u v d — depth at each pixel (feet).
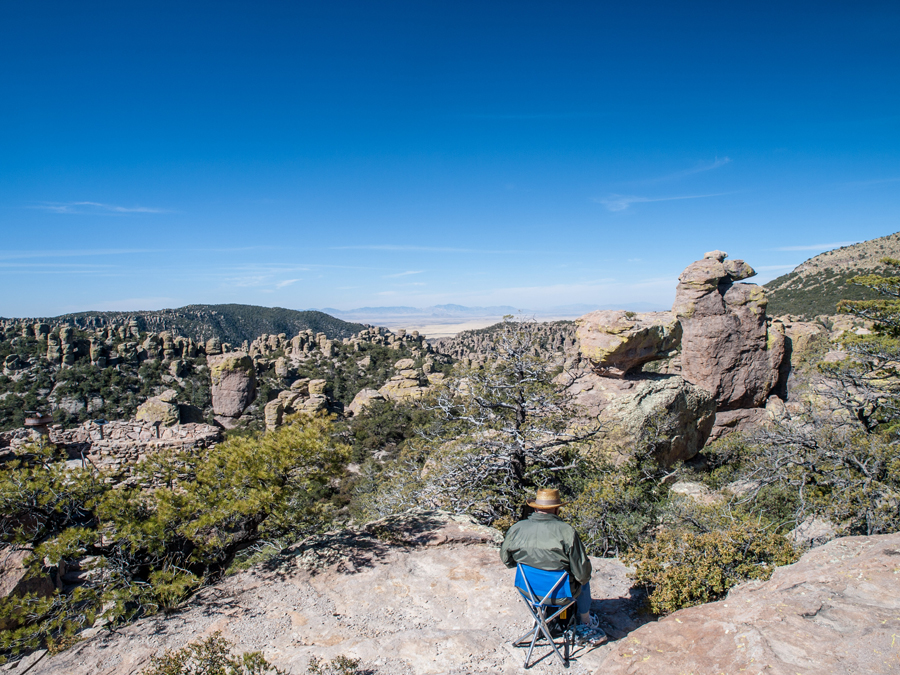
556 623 15.16
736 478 58.39
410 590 19.75
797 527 35.55
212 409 203.21
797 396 80.43
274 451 31.07
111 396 253.24
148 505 30.35
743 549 21.04
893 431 44.50
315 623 17.92
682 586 18.22
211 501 29.68
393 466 63.46
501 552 15.28
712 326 79.25
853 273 342.03
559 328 303.68
